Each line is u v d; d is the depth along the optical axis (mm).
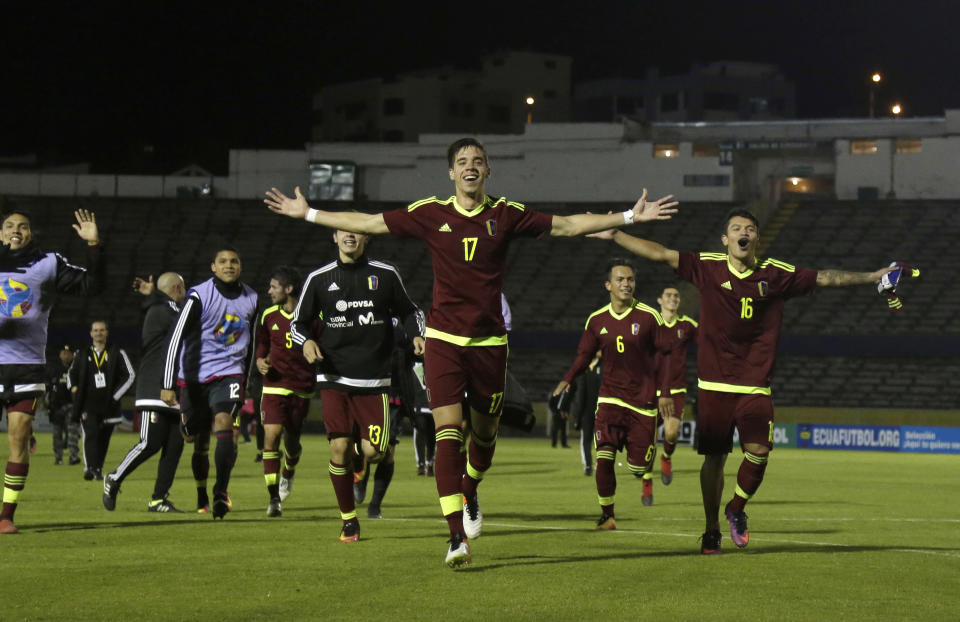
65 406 38156
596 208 95438
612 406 20531
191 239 94062
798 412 68500
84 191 99625
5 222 15914
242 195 100375
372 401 15711
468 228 12820
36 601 10234
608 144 96312
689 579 11898
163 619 9406
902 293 80750
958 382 73812
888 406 73375
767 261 14336
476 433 13859
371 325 15688
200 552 13859
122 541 15000
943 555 14711
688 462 45156
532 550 14352
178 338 18672
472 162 12766
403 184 99688
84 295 16297
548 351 81375
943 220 87125
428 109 152250
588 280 87312
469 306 12844
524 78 157500
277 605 10086
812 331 79125
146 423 19750
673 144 95500
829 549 15125
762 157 97688
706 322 14375
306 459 42156
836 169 93875
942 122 91812
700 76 171750
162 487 19938
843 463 46938
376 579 11641
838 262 84938
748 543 15742
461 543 12219
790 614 9922
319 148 100312
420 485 28547
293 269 20750
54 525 17188
